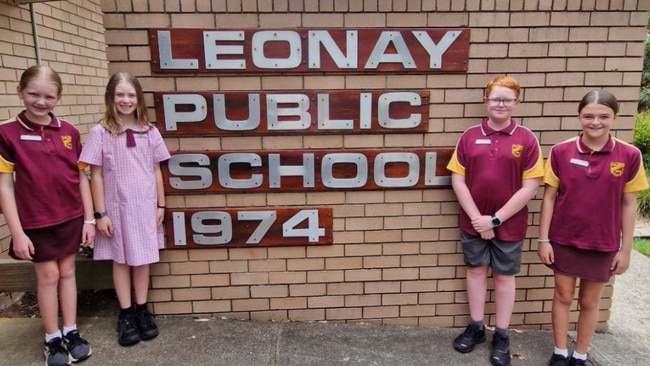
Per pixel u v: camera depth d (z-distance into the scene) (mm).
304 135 2617
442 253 2799
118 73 2385
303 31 2484
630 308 3213
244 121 2564
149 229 2510
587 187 2209
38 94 2152
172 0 2441
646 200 5824
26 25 3506
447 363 2500
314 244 2756
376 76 2568
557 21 2545
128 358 2471
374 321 2881
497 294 2553
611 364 2531
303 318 2861
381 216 2738
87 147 2396
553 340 2764
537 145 2402
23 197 2227
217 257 2758
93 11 4770
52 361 2350
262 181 2641
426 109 2605
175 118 2543
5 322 2820
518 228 2453
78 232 2416
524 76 2600
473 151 2430
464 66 2564
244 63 2502
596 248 2230
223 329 2744
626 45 2580
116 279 2582
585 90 2621
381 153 2637
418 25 2529
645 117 7996
